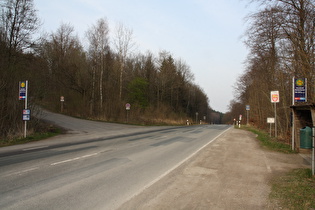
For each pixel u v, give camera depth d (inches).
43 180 219.3
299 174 250.8
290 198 179.8
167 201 173.6
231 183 220.7
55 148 414.9
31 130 611.8
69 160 310.8
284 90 652.1
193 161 320.5
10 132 554.3
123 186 206.5
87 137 597.9
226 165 297.6
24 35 770.2
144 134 711.7
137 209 158.4
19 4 750.5
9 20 737.0
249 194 190.4
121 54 1405.0
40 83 733.3
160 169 271.0
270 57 669.9
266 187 208.7
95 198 176.6
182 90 2509.8
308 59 399.5
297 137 406.9
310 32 410.6
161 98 2064.5
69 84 1449.3
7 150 394.6
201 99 3405.5
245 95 1817.2
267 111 910.4
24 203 164.4
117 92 1444.4
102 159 320.2
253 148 448.1
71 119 1131.9
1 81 570.9
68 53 1673.2
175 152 391.9
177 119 1935.3
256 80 1145.4
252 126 1336.1
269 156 364.5
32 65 776.9
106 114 1277.1
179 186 209.9
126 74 1684.3
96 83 1400.1
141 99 1571.1
